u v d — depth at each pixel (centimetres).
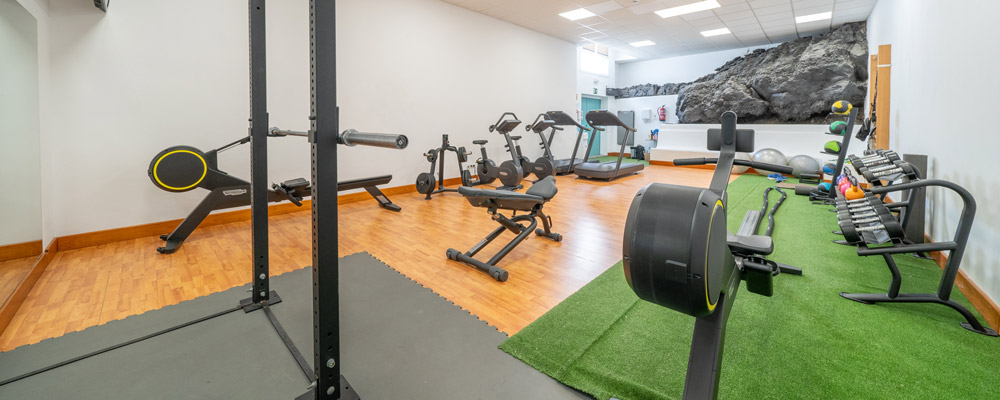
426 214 429
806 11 658
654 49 959
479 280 249
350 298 223
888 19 523
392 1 518
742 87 866
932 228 296
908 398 140
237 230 366
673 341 176
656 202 94
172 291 234
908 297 203
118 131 333
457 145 624
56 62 303
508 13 645
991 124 208
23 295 221
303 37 434
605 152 1184
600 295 223
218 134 385
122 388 149
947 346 171
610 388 146
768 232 346
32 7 273
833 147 472
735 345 173
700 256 86
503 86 698
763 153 732
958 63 259
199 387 150
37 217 276
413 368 160
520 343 176
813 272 256
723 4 616
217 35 378
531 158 778
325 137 125
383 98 517
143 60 341
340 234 351
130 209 343
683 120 965
